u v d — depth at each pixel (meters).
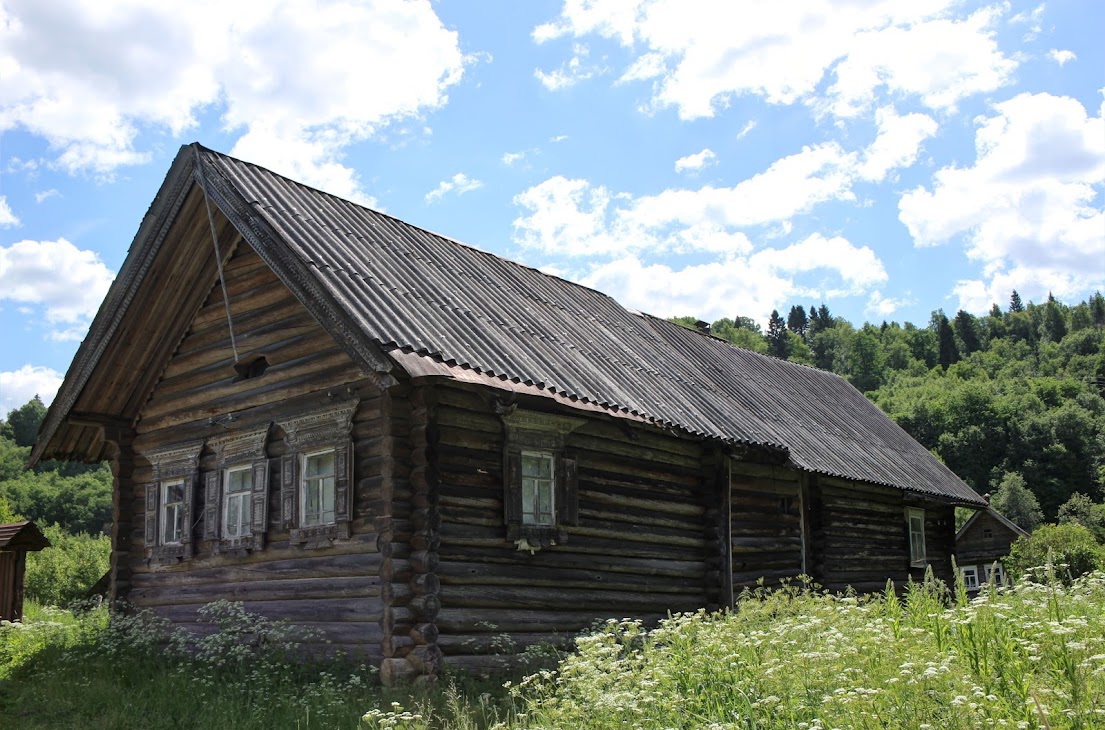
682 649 7.65
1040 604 7.82
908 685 5.71
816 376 25.80
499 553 11.84
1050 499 68.69
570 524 12.64
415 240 14.98
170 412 14.95
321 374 12.60
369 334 10.53
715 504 15.07
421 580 10.87
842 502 19.28
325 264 11.77
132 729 9.65
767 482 16.73
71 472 73.88
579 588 12.80
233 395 13.88
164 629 13.96
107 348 14.62
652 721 6.68
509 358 12.06
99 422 15.38
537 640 11.97
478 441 11.88
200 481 14.18
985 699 5.68
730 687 6.89
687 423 13.91
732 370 19.98
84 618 15.24
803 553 17.33
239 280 14.20
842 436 20.52
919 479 21.27
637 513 13.88
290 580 12.39
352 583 11.49
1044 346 139.12
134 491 15.45
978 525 42.69
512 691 8.20
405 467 11.27
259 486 13.02
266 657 11.46
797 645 7.16
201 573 13.84
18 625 14.59
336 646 11.44
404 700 9.70
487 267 15.94
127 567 15.18
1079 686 5.93
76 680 11.74
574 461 12.88
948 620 7.43
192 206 13.59
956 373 126.62
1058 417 72.56
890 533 20.94
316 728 9.05
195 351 14.77
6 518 44.81
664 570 14.16
